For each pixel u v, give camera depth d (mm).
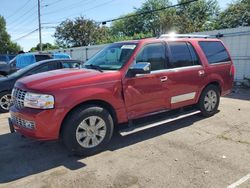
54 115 4090
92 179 3795
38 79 4449
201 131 5570
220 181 3635
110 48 5500
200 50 6094
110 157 4461
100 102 4590
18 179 3871
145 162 4246
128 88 4762
